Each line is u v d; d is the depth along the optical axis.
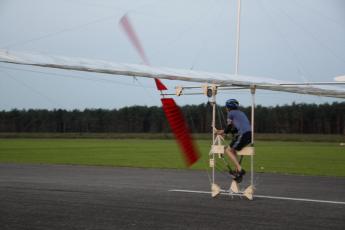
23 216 11.97
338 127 122.12
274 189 18.00
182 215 12.18
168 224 11.08
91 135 119.94
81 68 12.58
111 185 18.78
